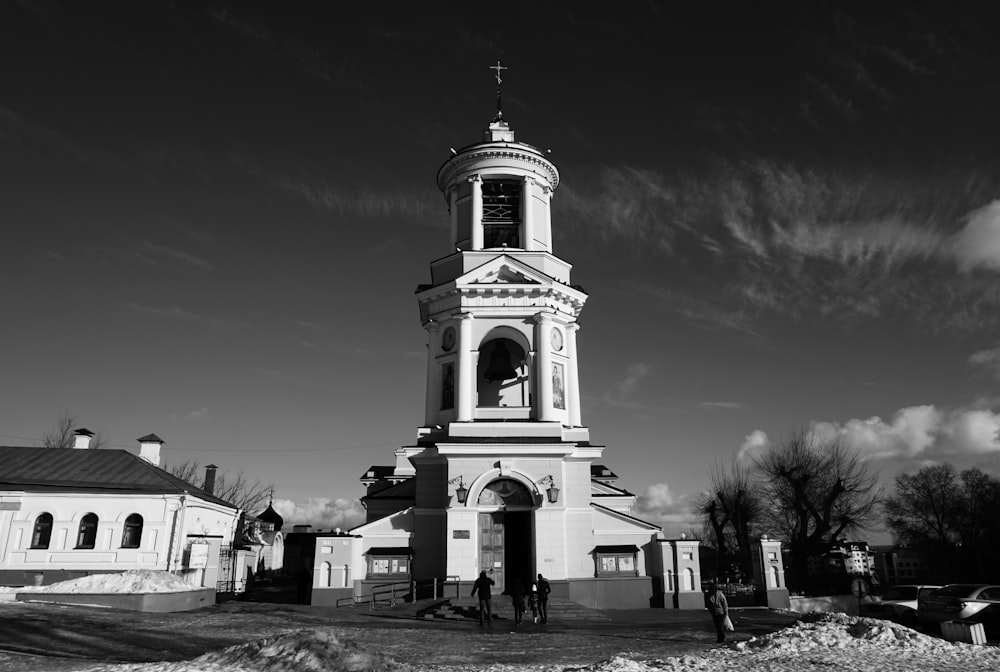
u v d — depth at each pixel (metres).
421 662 15.39
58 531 33.88
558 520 28.38
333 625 21.91
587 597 28.05
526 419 30.83
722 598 19.34
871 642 16.66
